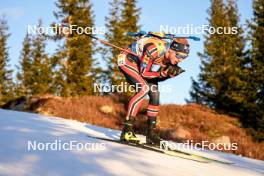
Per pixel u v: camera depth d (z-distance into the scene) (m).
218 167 3.94
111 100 17.20
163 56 4.56
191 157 4.36
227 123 18.11
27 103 14.76
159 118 16.91
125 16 31.09
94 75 28.92
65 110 13.88
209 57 30.25
